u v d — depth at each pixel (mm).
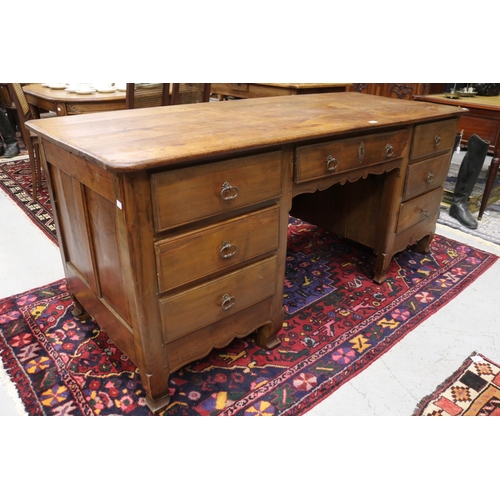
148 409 1379
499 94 2982
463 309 1896
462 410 1396
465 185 2740
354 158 1570
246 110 1725
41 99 2938
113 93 3010
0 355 1587
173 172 1079
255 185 1278
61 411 1365
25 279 2072
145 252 1113
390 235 1974
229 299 1367
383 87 4078
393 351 1647
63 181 1405
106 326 1473
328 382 1500
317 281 2105
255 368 1561
